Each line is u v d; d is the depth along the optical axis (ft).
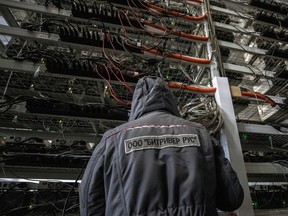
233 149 3.85
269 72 5.80
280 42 6.48
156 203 1.82
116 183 1.95
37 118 5.10
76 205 4.06
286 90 6.37
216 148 2.41
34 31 4.73
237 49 5.92
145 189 1.86
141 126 2.26
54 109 4.29
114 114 4.49
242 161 3.76
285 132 4.90
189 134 2.27
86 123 5.49
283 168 4.62
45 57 4.26
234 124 4.10
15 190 4.48
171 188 1.91
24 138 4.89
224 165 2.29
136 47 4.93
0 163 4.23
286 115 5.97
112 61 4.68
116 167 2.02
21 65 4.25
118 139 2.18
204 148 2.26
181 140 2.21
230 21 7.25
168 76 5.66
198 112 4.38
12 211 3.96
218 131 4.06
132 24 5.40
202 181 1.99
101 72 4.43
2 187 4.52
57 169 4.56
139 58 4.99
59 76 4.40
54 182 4.68
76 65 4.35
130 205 1.81
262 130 4.78
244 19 6.93
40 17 6.10
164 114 2.49
